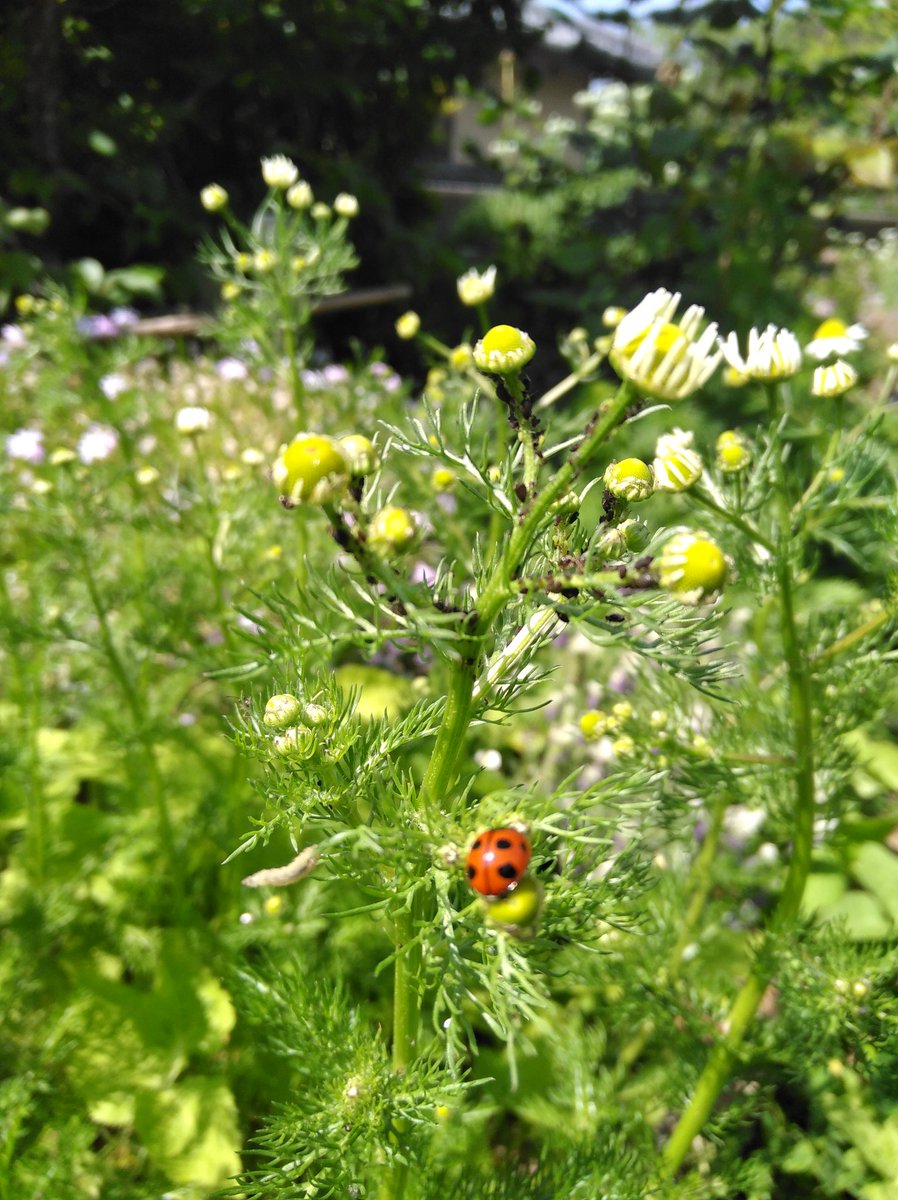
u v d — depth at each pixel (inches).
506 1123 8.6
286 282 9.9
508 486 4.2
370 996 8.8
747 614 10.3
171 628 9.4
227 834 9.6
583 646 11.6
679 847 9.3
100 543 9.7
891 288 33.0
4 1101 7.5
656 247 23.6
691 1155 8.4
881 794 12.3
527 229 31.4
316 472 3.6
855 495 6.3
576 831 4.2
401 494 10.1
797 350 5.6
